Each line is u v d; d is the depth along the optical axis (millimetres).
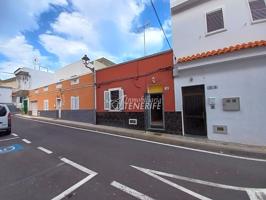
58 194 4293
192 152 7461
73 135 11531
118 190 4398
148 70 12344
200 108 9820
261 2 8430
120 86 14250
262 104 7914
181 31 10602
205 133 9594
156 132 11633
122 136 11102
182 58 10289
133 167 5836
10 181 5066
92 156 7047
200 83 9742
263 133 7844
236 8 8844
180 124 10594
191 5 10305
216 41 9320
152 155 7094
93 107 16609
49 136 11312
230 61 8672
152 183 4723
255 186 4492
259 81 8008
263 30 8188
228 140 8727
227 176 5066
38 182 4949
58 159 6793
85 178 5102
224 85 8914
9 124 12156
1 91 35781
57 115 22266
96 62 19969
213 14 9547
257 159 6480
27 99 31422
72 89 19625
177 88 10758
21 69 37125
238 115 8469
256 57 8031
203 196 4074
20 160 6840
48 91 24469
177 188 4445
